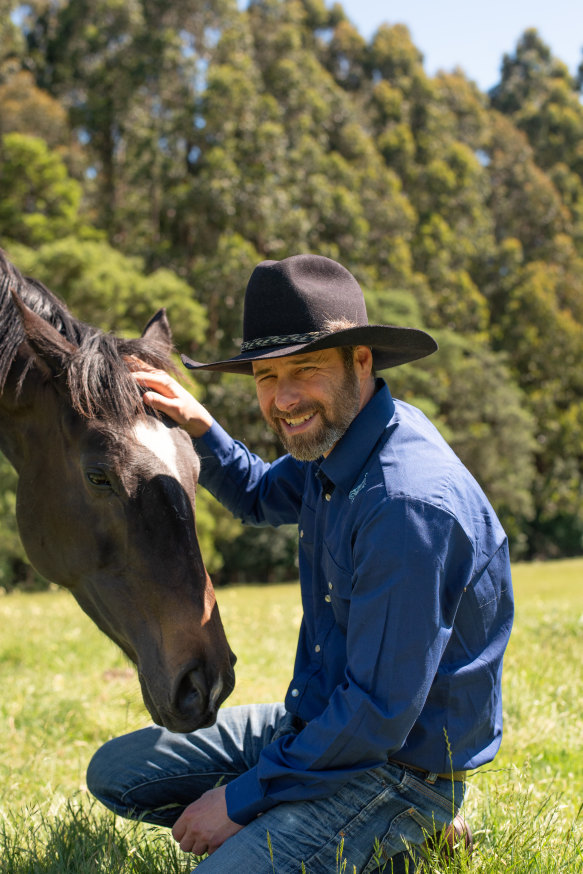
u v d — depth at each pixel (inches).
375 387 94.2
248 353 91.0
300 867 81.7
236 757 101.3
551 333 2364.7
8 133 2028.8
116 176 2298.2
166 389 101.4
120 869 94.0
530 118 3868.1
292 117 2468.0
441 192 2755.9
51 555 99.3
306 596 99.4
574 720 158.4
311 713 92.4
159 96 2267.5
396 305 1723.7
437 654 81.4
